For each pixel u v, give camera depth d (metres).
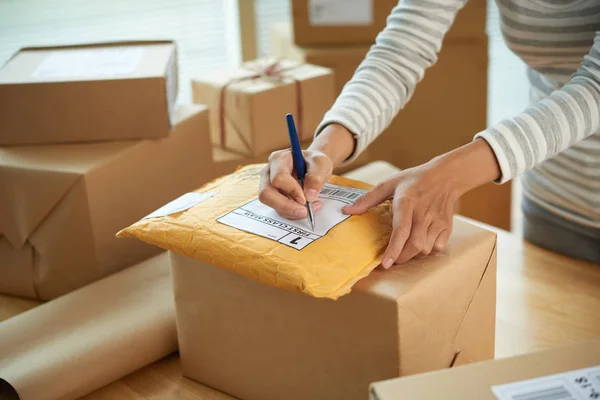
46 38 2.12
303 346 0.81
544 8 1.05
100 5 2.18
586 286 1.10
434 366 0.79
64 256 1.19
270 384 0.87
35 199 1.17
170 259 0.90
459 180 0.85
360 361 0.77
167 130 1.25
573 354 0.65
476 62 1.92
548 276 1.14
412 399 0.60
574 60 1.06
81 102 1.22
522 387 0.61
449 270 0.79
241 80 1.56
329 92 1.58
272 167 0.88
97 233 1.17
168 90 1.27
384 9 1.89
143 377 0.97
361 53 1.87
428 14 1.06
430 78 1.94
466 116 1.97
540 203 1.21
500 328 1.00
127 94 1.22
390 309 0.73
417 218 0.82
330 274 0.75
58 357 0.93
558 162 1.16
